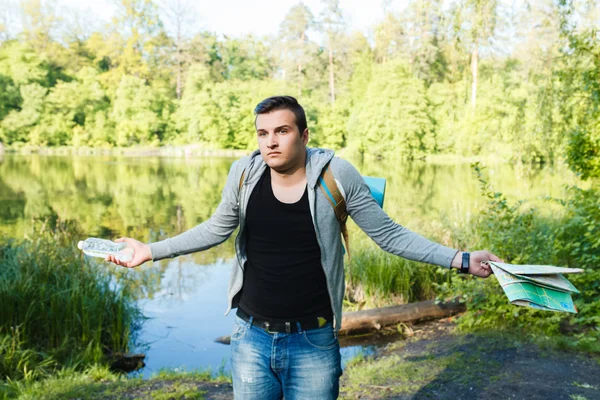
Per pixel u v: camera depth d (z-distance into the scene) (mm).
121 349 5211
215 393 3789
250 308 2104
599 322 4520
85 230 13516
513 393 3494
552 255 5344
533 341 4383
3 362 4289
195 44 66500
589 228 4871
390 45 46781
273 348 2064
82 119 56812
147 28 65500
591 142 6488
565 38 7914
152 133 56844
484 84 25984
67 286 5527
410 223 8570
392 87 42594
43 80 56094
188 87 55938
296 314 2045
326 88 57750
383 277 6703
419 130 42156
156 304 6840
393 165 38000
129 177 29938
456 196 19641
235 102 53938
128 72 63156
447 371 3916
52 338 4906
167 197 21281
